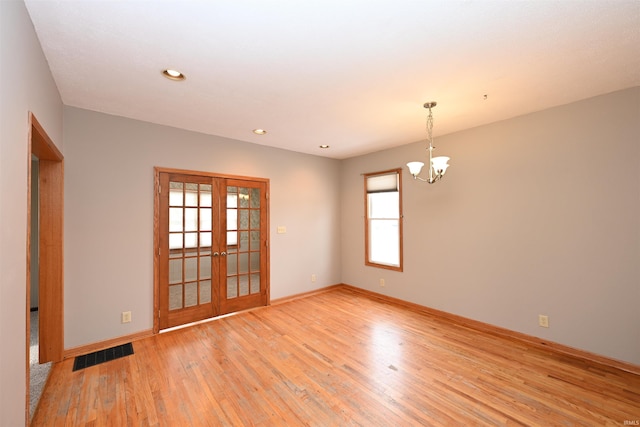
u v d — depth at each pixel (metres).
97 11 1.49
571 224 2.76
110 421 1.89
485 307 3.38
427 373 2.44
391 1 1.43
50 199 2.65
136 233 3.18
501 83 2.36
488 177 3.35
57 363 2.62
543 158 2.92
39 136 1.86
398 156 4.39
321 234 5.09
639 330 2.41
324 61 2.02
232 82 2.33
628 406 2.00
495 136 3.29
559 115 2.82
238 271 4.04
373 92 2.52
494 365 2.56
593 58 1.98
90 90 2.46
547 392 2.17
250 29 1.66
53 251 2.65
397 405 2.04
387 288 4.55
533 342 2.99
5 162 1.20
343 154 4.99
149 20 1.57
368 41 1.79
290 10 1.50
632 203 2.44
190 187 3.62
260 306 4.27
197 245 3.65
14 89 1.30
